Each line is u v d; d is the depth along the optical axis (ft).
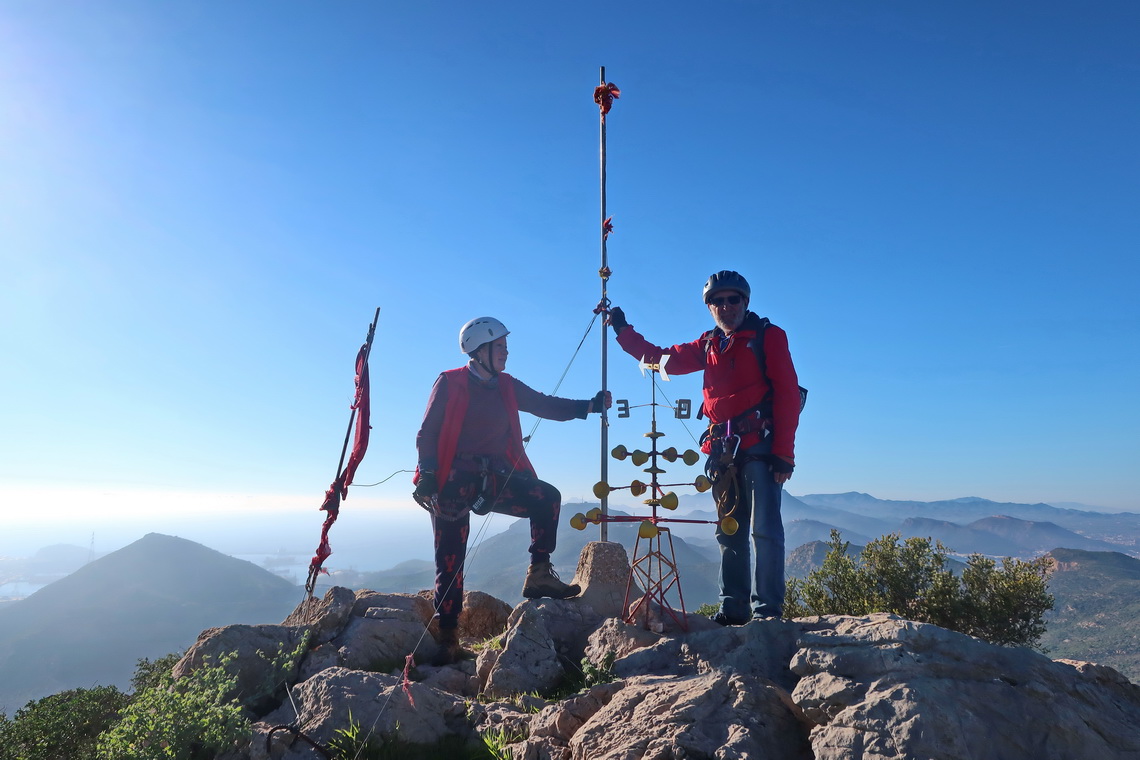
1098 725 11.30
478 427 23.81
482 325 24.34
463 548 23.22
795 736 13.04
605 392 25.31
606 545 23.48
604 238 26.48
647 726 12.94
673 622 19.16
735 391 19.60
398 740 15.16
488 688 18.49
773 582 17.84
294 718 16.37
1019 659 12.28
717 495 19.58
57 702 20.54
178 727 15.15
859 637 13.32
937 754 10.58
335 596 22.81
